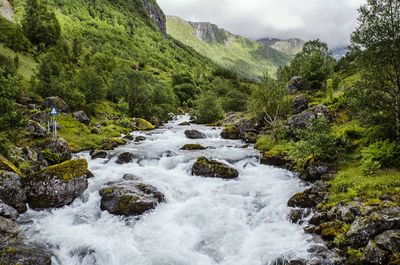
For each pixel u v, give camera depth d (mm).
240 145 25094
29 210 10875
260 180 15430
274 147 21438
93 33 148625
